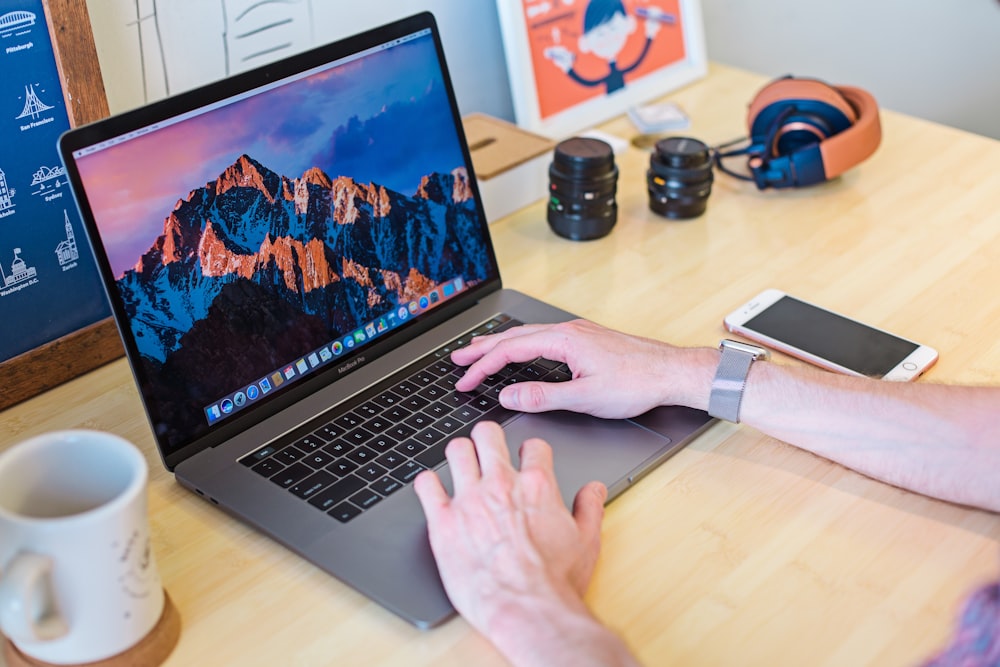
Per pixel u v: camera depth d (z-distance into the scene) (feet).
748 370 2.88
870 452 2.72
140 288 2.65
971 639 1.85
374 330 3.15
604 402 2.88
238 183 2.84
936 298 3.52
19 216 3.01
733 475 2.76
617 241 3.90
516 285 3.63
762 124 4.28
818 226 3.98
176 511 2.66
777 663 2.23
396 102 3.23
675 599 2.38
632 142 4.61
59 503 2.20
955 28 6.40
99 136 2.57
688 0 5.02
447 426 2.85
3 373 3.02
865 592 2.40
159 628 2.22
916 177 4.30
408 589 2.35
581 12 4.54
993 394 2.76
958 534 2.57
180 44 3.38
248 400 2.85
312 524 2.52
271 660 2.24
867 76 6.61
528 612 2.16
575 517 2.50
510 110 4.74
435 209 3.34
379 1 3.98
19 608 1.91
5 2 2.80
